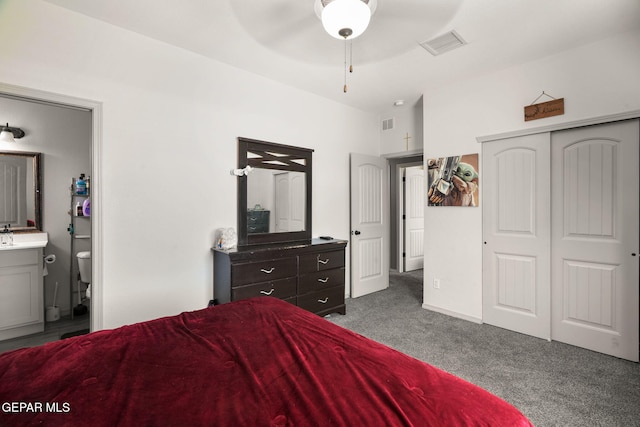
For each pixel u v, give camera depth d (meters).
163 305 2.61
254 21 2.24
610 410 1.79
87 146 3.48
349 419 0.83
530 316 2.87
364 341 1.33
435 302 3.54
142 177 2.49
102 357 1.18
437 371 1.11
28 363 1.13
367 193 4.25
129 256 2.44
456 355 2.47
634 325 2.37
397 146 4.37
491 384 2.06
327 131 3.88
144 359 1.17
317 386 0.99
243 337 1.36
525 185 2.89
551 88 2.71
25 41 2.01
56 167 3.30
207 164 2.84
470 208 3.24
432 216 3.56
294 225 3.48
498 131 3.03
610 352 2.47
